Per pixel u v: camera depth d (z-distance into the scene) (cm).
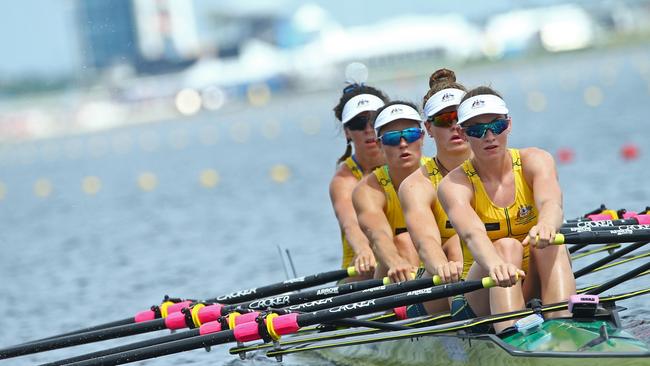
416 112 3791
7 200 15625
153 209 10962
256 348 3641
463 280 3366
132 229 9331
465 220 3158
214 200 10981
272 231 7775
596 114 16438
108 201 12850
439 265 3247
